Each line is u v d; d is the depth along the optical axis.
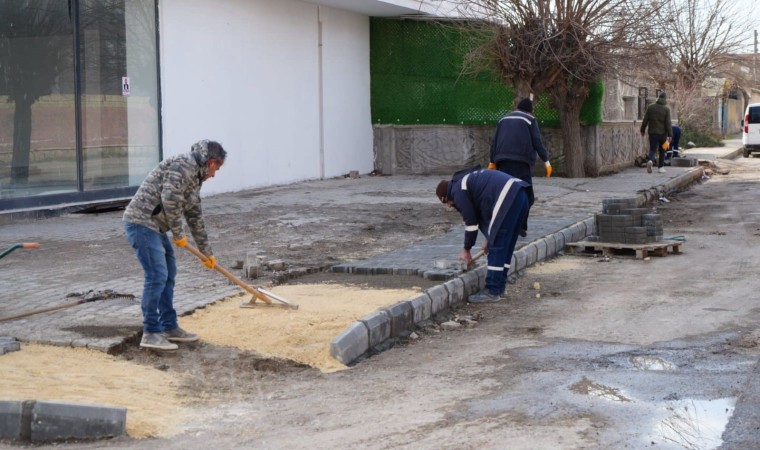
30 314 8.07
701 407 6.10
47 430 5.62
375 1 20.66
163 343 7.30
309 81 21.23
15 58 14.16
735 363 7.15
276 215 15.02
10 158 14.17
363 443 5.50
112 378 6.62
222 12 18.22
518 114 12.52
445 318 8.95
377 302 8.72
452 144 23.30
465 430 5.69
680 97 36.94
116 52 15.80
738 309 9.03
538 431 5.63
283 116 20.33
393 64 23.47
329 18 21.83
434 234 13.10
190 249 7.43
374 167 23.89
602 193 18.16
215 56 18.09
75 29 15.06
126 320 7.95
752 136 33.44
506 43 20.73
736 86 47.47
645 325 8.48
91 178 15.47
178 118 17.17
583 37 20.36
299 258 11.14
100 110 15.55
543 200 17.00
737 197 19.44
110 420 5.66
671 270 11.21
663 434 5.57
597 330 8.35
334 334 7.79
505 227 9.59
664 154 23.11
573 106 21.38
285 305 8.41
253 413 6.17
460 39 22.80
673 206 18.08
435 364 7.39
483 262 10.63
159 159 16.69
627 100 25.80
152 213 7.21
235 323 8.03
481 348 7.86
